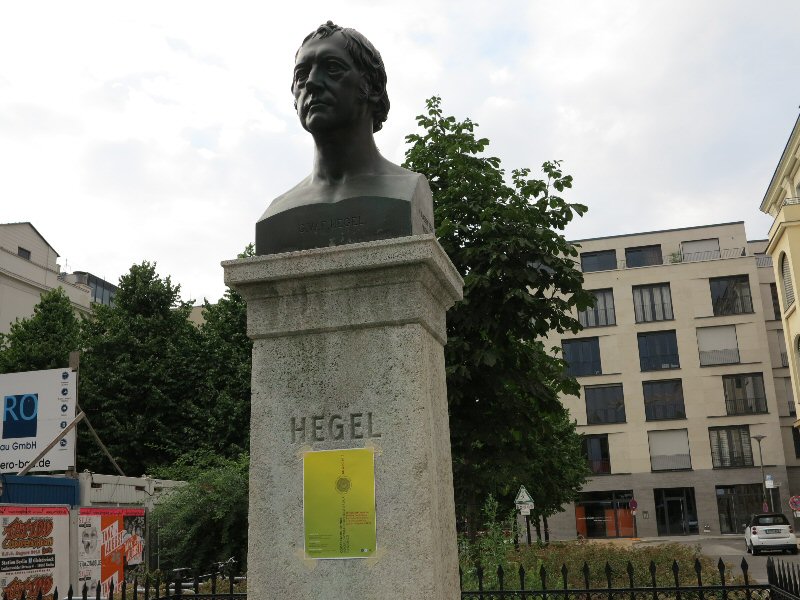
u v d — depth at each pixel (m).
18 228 41.97
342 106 3.81
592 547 15.55
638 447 45.59
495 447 10.22
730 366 45.56
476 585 8.03
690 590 5.70
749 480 43.97
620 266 51.06
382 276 3.56
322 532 3.41
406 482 3.37
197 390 29.09
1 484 12.87
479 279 9.49
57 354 28.31
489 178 10.34
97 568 13.07
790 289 31.14
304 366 3.61
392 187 3.80
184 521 16.22
